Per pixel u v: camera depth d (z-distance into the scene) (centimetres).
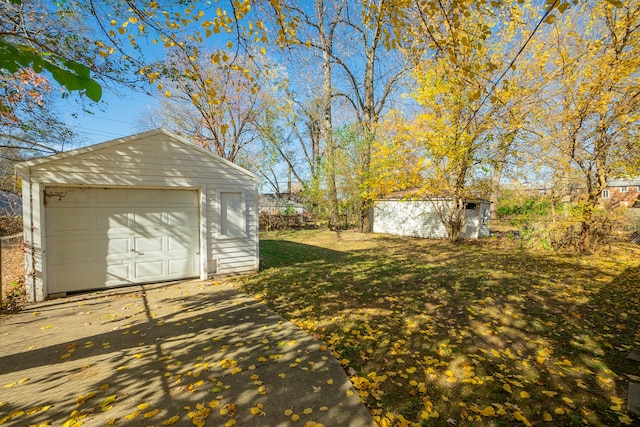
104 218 639
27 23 499
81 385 294
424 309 510
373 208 2117
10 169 1313
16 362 338
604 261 937
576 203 1060
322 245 1391
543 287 633
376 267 867
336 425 243
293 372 317
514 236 1520
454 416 260
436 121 1091
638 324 449
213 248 737
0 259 515
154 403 266
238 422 244
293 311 507
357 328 434
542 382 308
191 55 431
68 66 133
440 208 1658
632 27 827
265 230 2116
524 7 899
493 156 1124
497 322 453
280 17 348
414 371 324
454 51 338
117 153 627
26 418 247
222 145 1978
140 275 677
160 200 696
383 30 368
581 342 393
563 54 898
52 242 589
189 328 434
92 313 498
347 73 1892
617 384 306
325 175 2023
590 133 964
